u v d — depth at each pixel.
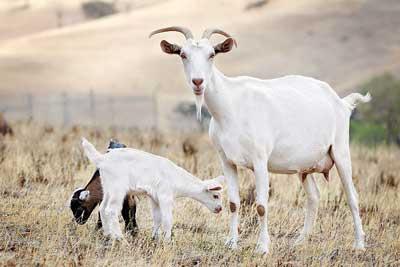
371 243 23.00
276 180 29.52
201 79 20.05
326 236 23.05
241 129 20.89
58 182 26.97
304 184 23.17
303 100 22.12
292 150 21.75
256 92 21.30
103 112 159.12
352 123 82.25
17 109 158.62
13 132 42.19
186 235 21.81
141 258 19.25
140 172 20.80
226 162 21.56
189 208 24.31
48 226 21.17
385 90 117.25
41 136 41.44
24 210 22.31
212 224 23.48
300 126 21.80
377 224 24.88
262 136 21.02
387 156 43.38
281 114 21.50
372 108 115.25
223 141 21.11
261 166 21.00
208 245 21.20
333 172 31.31
